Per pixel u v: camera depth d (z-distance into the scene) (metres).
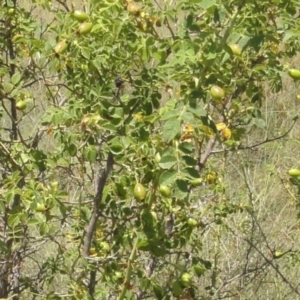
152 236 5.40
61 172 7.24
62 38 5.55
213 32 4.61
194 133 5.13
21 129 9.92
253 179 10.71
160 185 4.53
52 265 6.71
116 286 5.80
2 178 6.88
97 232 6.31
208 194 7.93
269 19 5.36
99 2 5.27
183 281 5.83
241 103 6.81
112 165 5.87
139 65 5.72
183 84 4.77
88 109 5.50
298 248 9.60
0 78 6.63
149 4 5.39
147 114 5.55
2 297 7.08
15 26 7.29
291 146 12.12
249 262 9.01
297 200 8.08
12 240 6.95
